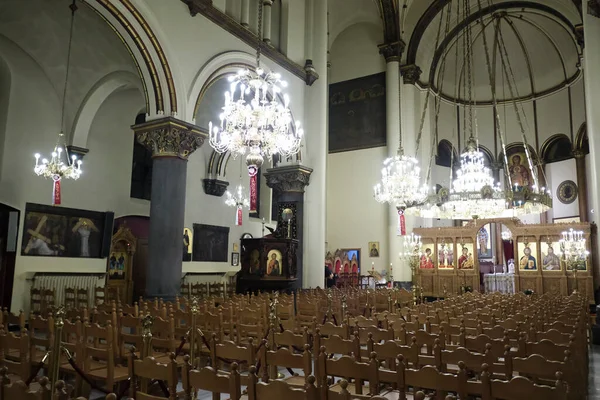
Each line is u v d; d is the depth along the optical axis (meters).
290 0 20.61
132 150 19.48
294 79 20.31
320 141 20.55
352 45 28.45
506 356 4.78
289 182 20.12
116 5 12.80
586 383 6.83
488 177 18.73
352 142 27.78
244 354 5.59
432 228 25.38
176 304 11.18
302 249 19.88
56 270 16.19
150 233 13.79
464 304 12.50
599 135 17.36
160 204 13.77
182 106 14.32
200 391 7.36
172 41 14.24
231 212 24.11
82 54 16.23
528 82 32.91
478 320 8.45
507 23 31.36
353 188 27.39
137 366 4.66
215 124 22.30
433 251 25.28
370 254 26.48
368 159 27.14
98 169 18.00
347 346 5.86
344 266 26.95
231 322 8.48
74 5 13.28
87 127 17.44
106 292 15.75
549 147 32.03
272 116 11.77
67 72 15.65
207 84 15.45
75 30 15.39
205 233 22.27
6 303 14.68
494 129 33.69
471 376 6.12
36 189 15.79
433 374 4.12
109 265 18.19
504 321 8.41
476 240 24.34
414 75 27.36
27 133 15.68
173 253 13.72
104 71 16.89
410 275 25.72
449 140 33.06
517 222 23.88
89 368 6.23
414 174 18.48
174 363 4.39
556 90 31.45
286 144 12.61
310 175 20.53
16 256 15.02
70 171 14.43
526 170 32.69
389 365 5.72
